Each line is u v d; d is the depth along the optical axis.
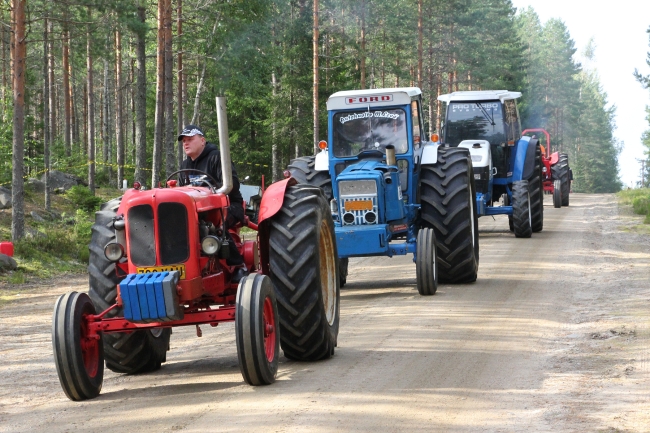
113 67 101.69
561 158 56.50
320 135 75.94
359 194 21.81
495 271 26.58
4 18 50.88
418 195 23.91
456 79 120.50
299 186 15.46
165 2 52.66
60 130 105.75
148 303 11.84
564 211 51.75
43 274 31.20
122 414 11.59
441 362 14.32
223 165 13.58
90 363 12.89
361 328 17.92
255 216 15.78
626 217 45.81
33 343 18.25
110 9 41.78
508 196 38.19
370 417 10.95
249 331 12.41
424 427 10.48
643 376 12.93
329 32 83.38
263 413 11.24
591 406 11.34
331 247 15.70
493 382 12.87
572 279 24.44
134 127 105.25
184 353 16.39
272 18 65.94
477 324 17.92
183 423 10.91
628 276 24.56
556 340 16.17
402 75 99.06
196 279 12.31
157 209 12.26
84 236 39.56
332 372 13.73
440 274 24.02
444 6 102.19
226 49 59.72
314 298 14.09
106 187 72.31
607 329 16.92
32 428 11.10
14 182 36.34
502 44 137.00
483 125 37.34
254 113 77.12
